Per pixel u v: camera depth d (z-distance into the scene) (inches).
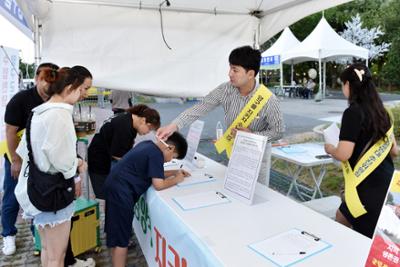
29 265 93.3
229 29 119.0
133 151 70.6
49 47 101.6
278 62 459.8
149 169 66.5
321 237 45.4
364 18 663.8
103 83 108.6
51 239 65.2
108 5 105.3
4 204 98.0
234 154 62.1
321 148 127.6
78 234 92.3
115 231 69.7
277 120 73.0
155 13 110.7
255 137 57.8
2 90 132.3
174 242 52.6
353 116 59.2
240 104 76.4
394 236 30.2
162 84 115.2
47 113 58.9
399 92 556.1
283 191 152.5
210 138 258.7
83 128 101.1
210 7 113.0
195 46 116.7
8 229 99.3
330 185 158.1
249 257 40.2
